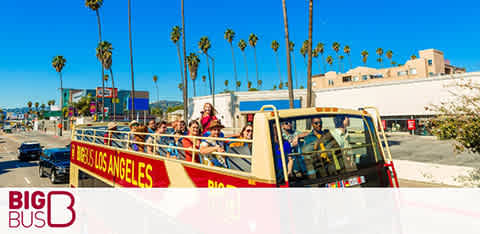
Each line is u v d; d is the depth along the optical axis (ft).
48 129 315.78
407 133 110.73
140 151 17.29
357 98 122.01
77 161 26.86
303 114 10.16
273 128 9.16
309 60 58.03
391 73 169.58
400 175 39.42
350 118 11.57
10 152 101.96
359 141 11.55
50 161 48.49
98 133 27.25
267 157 8.74
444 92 98.37
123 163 17.84
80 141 26.68
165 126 19.92
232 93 147.23
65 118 285.64
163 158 13.78
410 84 107.96
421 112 105.09
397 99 111.55
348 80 182.19
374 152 11.80
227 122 147.95
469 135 22.99
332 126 10.95
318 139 10.37
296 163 9.35
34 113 490.49
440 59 161.68
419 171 36.96
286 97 137.49
